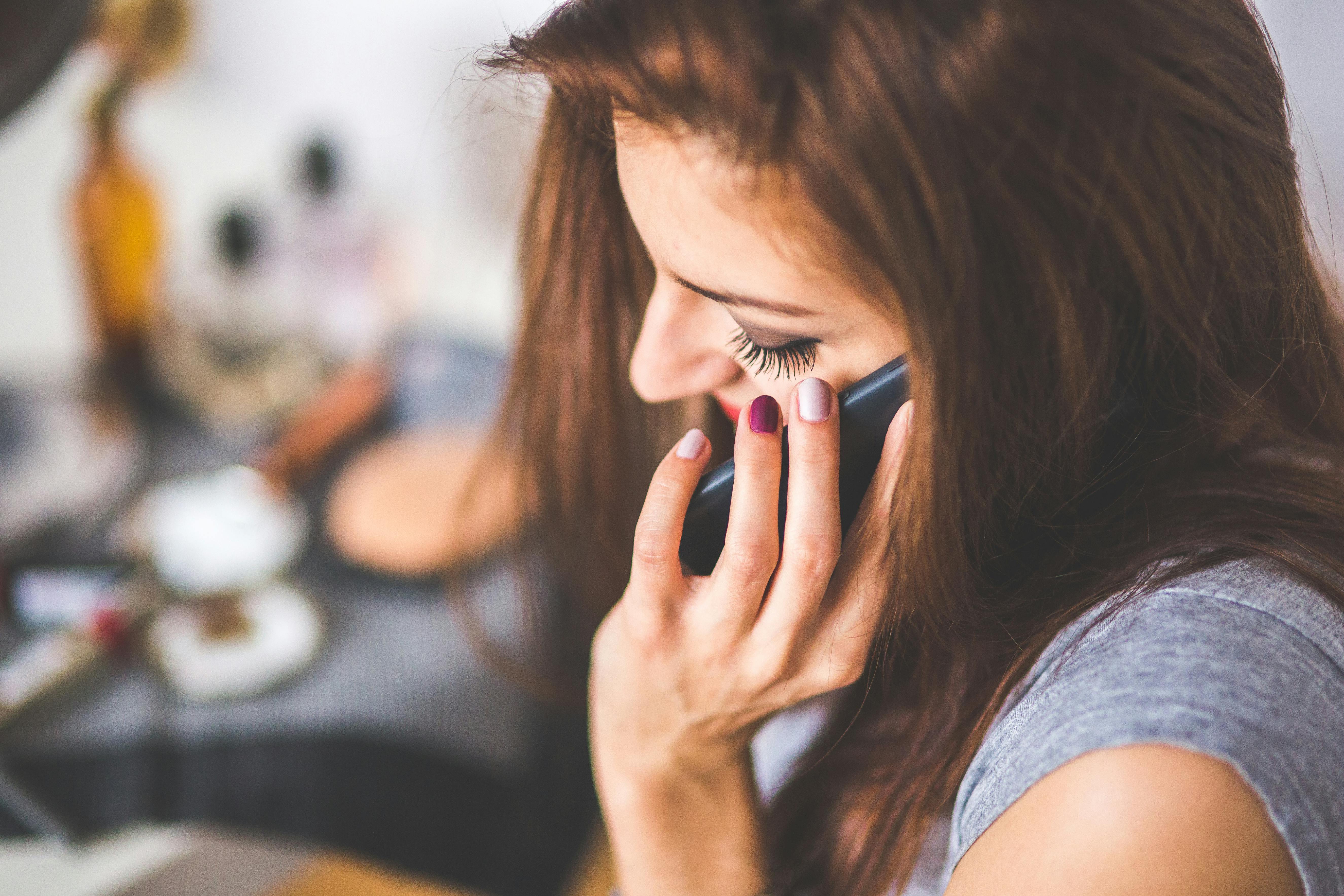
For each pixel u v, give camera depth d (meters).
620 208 0.65
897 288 0.42
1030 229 0.42
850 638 0.58
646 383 0.56
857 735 0.66
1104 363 0.46
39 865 1.24
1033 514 0.50
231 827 0.90
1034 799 0.42
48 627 0.95
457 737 0.94
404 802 0.92
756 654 0.58
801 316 0.47
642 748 0.66
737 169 0.41
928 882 0.60
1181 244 0.44
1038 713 0.44
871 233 0.41
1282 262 0.48
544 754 0.99
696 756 0.66
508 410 0.85
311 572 1.04
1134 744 0.39
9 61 0.65
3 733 0.87
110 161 1.21
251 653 0.95
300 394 1.23
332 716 0.91
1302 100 1.94
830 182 0.40
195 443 1.17
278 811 0.90
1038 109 0.40
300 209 1.31
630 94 0.42
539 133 0.63
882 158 0.39
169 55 1.22
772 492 0.53
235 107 2.10
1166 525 0.47
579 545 0.89
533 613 0.98
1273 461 0.49
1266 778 0.37
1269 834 0.37
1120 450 0.50
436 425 1.23
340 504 1.11
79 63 1.77
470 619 0.99
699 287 0.48
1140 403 0.49
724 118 0.40
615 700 0.66
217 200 1.84
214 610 0.96
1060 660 0.46
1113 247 0.44
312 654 0.96
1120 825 0.38
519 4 2.03
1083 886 0.39
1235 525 0.45
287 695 0.93
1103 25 0.39
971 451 0.46
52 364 1.29
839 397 0.51
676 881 0.70
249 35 2.09
